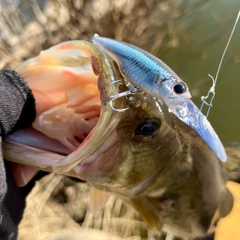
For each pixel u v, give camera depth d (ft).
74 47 0.49
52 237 1.10
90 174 0.54
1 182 0.49
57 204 1.21
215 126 1.61
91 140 0.46
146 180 0.59
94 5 1.47
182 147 0.58
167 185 0.62
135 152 0.55
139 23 1.54
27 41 1.41
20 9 1.47
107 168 0.54
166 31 1.63
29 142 0.54
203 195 0.66
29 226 1.09
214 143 0.47
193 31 1.70
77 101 0.57
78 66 0.54
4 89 0.50
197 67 1.68
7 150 0.52
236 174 0.76
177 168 0.59
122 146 0.54
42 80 0.55
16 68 0.55
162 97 0.44
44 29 1.45
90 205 0.72
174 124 0.56
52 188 1.20
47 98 0.56
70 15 1.47
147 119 0.52
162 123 0.54
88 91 0.57
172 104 0.45
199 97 1.64
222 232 0.98
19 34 1.41
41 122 0.55
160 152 0.56
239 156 0.75
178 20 1.65
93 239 1.14
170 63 1.66
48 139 0.55
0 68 1.29
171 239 1.17
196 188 0.63
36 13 1.46
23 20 1.45
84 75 0.55
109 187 0.60
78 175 0.54
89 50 0.47
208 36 1.71
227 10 1.79
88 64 0.53
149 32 1.59
